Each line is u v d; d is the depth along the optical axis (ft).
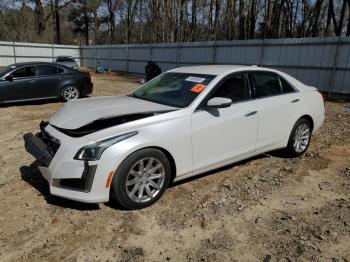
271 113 16.25
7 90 33.78
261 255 10.09
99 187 11.48
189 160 13.51
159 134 12.44
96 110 13.50
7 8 130.31
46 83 36.01
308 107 18.30
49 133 12.82
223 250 10.32
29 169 16.58
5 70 34.53
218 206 12.95
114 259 9.89
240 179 15.49
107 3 157.79
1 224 11.64
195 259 9.90
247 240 10.84
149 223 11.74
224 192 14.14
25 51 106.22
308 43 48.16
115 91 51.01
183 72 16.51
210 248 10.42
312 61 48.11
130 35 144.56
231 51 60.80
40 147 12.79
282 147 17.60
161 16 123.65
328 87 46.88
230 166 17.06
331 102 41.50
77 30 176.35
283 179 15.60
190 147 13.38
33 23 138.10
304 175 16.15
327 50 46.16
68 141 11.78
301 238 10.93
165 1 121.19
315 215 12.43
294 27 102.83
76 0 150.51
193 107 13.56
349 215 12.42
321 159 18.42
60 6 145.89
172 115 12.96
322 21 102.58
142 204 12.54
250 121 15.29
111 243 10.64
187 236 11.03
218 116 14.14
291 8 100.32
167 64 77.92
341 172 16.63
